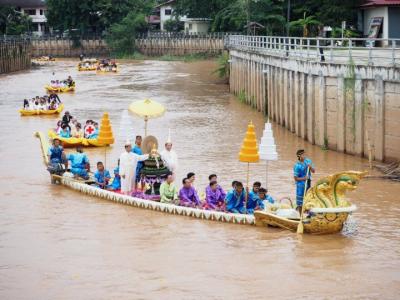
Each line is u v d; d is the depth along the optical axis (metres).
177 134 47.78
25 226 26.81
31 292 20.39
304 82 44.41
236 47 73.31
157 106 32.62
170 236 25.20
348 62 38.34
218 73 99.44
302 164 26.72
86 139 43.44
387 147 35.94
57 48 155.75
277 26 90.56
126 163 29.97
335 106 40.19
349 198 30.31
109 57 150.75
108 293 20.23
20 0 175.12
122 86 85.06
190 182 28.23
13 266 22.48
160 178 29.41
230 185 32.75
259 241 24.47
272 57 53.72
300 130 45.84
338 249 23.59
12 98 72.50
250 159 26.95
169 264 22.44
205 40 139.25
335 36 73.94
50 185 33.38
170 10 163.88
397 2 66.56
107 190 30.80
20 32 157.38
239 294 19.95
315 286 20.45
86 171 33.34
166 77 98.00
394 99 35.03
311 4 85.62
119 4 155.88
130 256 23.22
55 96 62.25
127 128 34.75
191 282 20.91
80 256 23.31
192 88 82.44
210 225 26.41
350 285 20.48
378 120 36.16
